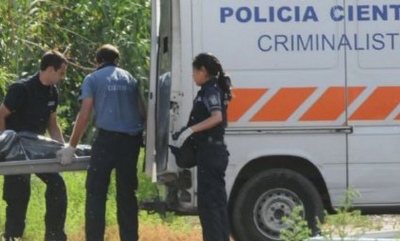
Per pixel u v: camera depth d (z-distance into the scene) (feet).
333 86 95.50
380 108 95.35
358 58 95.55
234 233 96.73
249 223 96.07
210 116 86.94
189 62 94.94
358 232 72.28
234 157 95.25
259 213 96.17
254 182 95.86
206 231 87.92
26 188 94.89
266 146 95.35
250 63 95.30
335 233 74.02
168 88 95.76
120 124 92.48
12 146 91.25
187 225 114.21
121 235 94.12
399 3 95.86
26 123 93.50
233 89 95.25
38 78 93.71
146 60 163.32
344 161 95.45
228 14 95.30
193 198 95.14
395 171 95.50
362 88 95.50
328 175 95.50
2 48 143.74
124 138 92.58
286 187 96.07
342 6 95.66
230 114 95.09
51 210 95.09
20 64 149.79
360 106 95.45
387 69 95.66
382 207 95.91
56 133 96.32
